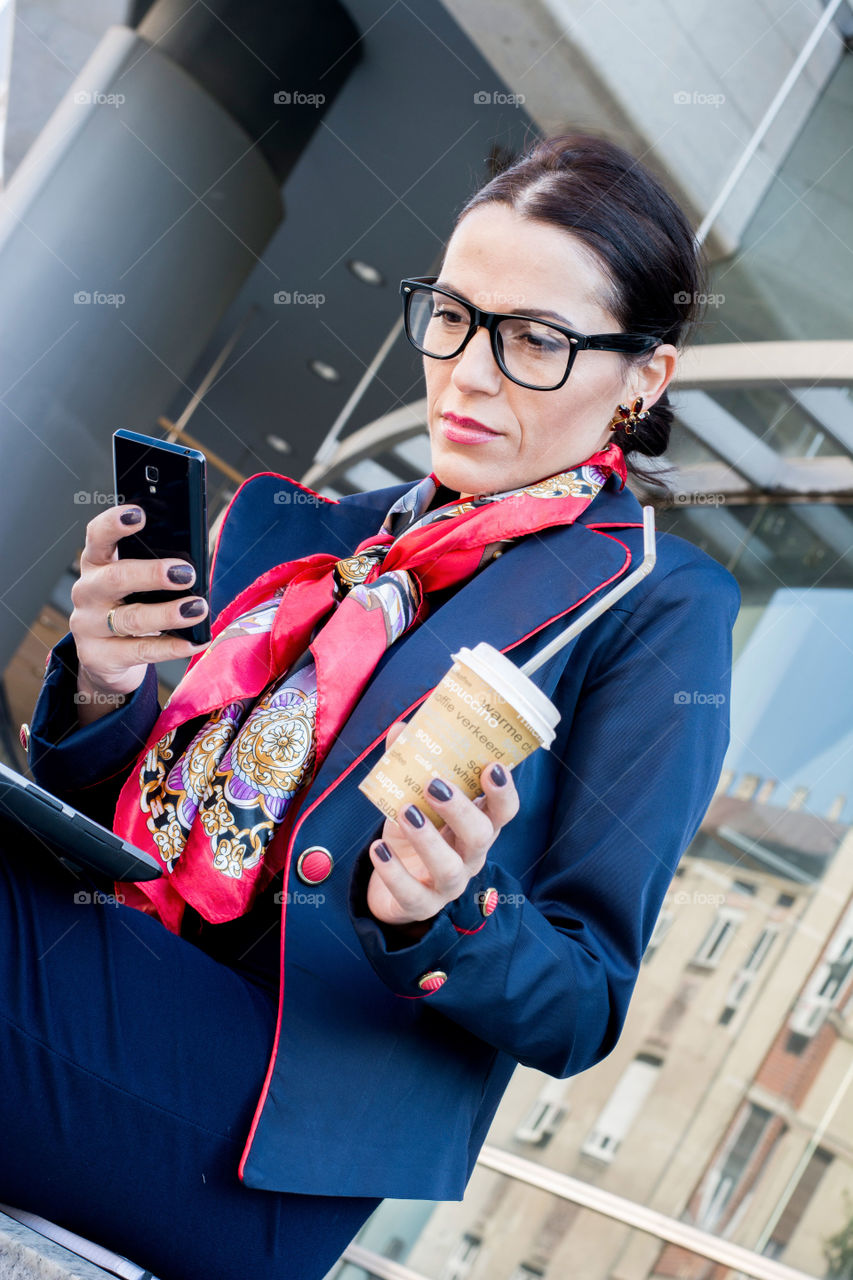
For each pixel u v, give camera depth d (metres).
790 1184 5.20
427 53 4.96
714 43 4.68
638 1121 5.46
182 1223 0.77
